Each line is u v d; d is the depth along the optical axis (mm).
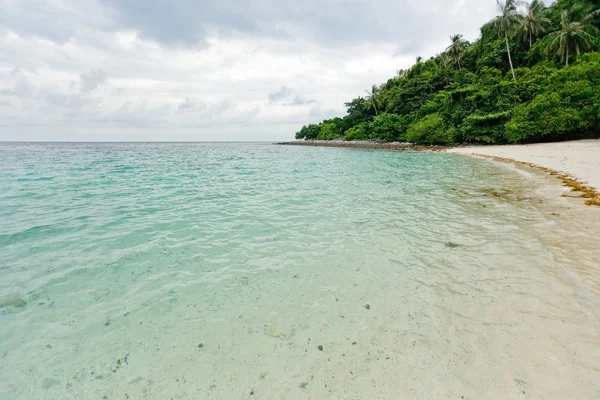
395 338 3443
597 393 2555
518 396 2574
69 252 6266
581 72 35219
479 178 15789
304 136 109875
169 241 6910
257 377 2963
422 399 2617
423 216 8664
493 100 40344
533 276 4672
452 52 58438
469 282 4625
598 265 4906
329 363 3107
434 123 45000
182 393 2799
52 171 21516
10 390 2875
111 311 4168
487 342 3275
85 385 2928
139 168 24328
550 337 3277
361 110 74000
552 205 8992
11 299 4469
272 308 4164
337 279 4953
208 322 3881
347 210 9648
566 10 45062
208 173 20703
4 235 7312
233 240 6941
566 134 36281
